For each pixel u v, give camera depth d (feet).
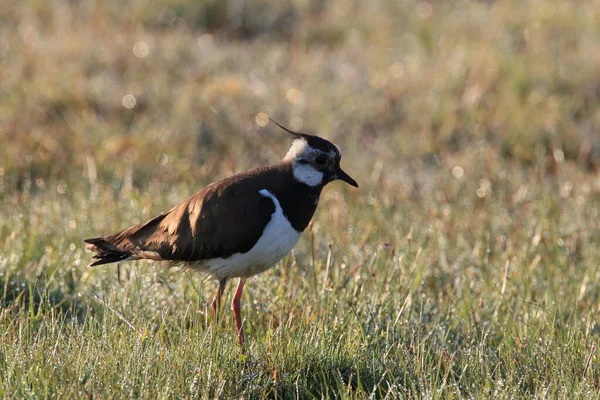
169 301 32.89
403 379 27.84
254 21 75.25
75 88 58.75
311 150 30.35
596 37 66.49
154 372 26.13
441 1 78.07
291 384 27.07
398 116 58.29
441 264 38.73
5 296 32.32
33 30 68.64
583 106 58.49
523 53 64.49
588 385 26.71
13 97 57.36
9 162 49.70
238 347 28.32
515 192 48.80
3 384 24.39
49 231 39.65
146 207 41.50
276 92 60.64
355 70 64.64
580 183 48.88
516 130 54.90
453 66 62.44
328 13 76.79
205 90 59.52
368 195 47.42
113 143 53.11
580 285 36.55
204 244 29.73
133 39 68.23
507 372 27.78
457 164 52.06
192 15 74.74
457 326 32.71
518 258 38.88
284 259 36.32
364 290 33.71
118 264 32.71
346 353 28.45
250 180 29.96
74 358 26.17
